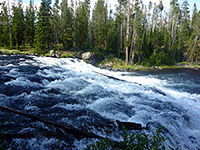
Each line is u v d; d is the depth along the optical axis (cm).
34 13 4862
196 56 4228
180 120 619
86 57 3322
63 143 381
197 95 1115
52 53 2938
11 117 466
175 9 5300
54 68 1347
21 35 3966
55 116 510
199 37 4462
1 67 1149
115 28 4866
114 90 930
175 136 496
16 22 3866
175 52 4481
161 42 4753
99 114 570
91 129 450
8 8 4019
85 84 985
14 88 741
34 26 4488
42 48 3431
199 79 1884
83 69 1565
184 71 2834
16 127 414
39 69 1231
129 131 462
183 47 5078
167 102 823
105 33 4194
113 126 477
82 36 4159
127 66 3441
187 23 5672
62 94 756
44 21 3434
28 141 367
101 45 4353
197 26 4475
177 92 1179
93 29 4706
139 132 464
